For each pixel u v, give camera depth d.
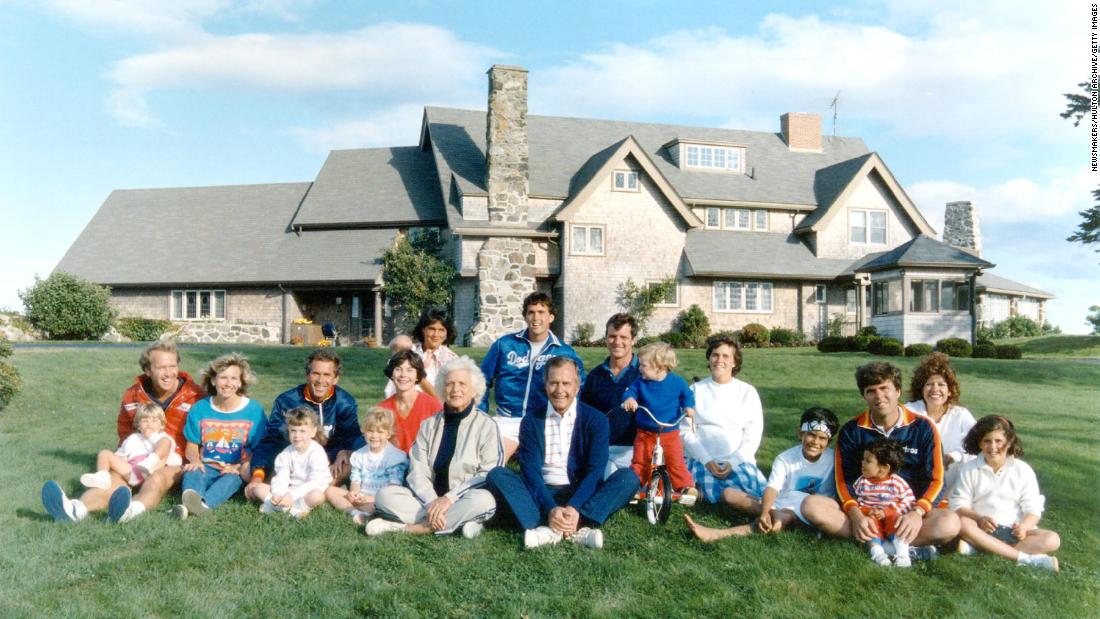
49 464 7.72
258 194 33.53
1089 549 5.30
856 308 30.41
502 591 4.45
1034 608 4.30
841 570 4.82
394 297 27.67
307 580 4.59
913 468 5.39
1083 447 8.55
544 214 28.20
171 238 31.70
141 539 5.29
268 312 29.23
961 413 6.21
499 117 27.22
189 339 27.30
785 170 32.91
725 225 30.88
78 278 27.83
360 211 30.27
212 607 4.15
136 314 30.12
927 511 5.21
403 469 6.12
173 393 6.81
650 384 6.29
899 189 30.64
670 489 5.72
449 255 28.64
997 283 39.59
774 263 29.38
